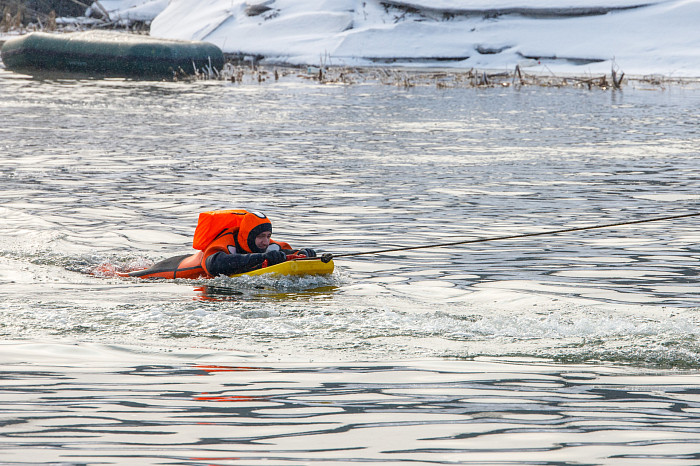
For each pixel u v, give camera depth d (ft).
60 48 281.33
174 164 101.50
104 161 102.99
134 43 275.18
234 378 29.45
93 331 36.58
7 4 426.92
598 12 305.94
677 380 29.60
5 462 20.84
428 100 204.74
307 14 340.59
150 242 59.93
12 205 73.46
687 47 278.67
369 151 115.75
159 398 26.71
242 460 21.21
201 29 351.05
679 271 51.21
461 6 325.21
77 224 65.72
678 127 147.43
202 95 213.05
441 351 33.76
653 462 21.34
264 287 46.26
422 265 53.06
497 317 39.86
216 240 49.73
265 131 139.13
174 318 38.99
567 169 99.50
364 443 22.63
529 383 28.96
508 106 189.37
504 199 78.95
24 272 50.08
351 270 51.49
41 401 26.27
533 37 306.35
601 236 62.80
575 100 204.85
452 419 24.80
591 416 25.21
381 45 315.37
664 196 80.64
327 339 35.58
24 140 121.19
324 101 199.62
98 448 22.00
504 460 21.38
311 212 71.82
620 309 41.91
